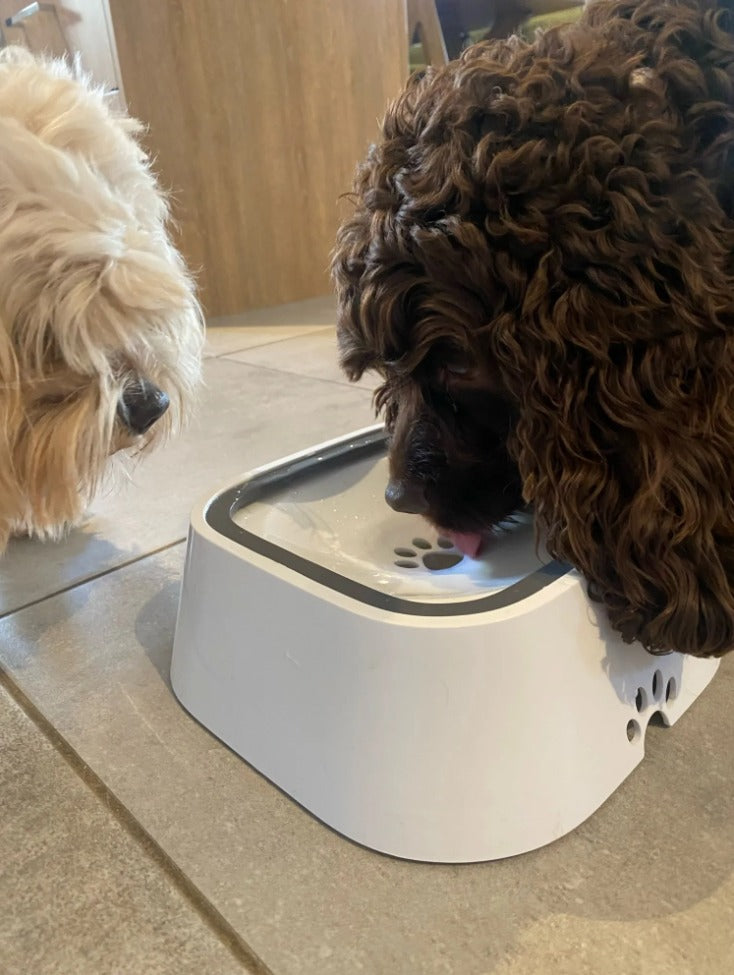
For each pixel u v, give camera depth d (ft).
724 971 1.50
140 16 6.38
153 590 2.82
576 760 1.80
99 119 2.48
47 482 2.34
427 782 1.73
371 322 1.98
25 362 2.23
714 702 2.17
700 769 1.94
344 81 7.60
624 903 1.63
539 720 1.74
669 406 1.69
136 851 1.80
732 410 1.69
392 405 2.31
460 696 1.71
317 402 4.70
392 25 7.80
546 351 1.73
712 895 1.64
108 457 2.55
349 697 1.78
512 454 1.96
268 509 2.50
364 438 2.80
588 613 1.84
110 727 2.17
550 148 1.73
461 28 8.71
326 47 7.41
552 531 1.84
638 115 1.74
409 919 1.63
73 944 1.61
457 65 2.03
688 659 2.14
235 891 1.70
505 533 2.27
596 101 1.76
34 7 6.95
